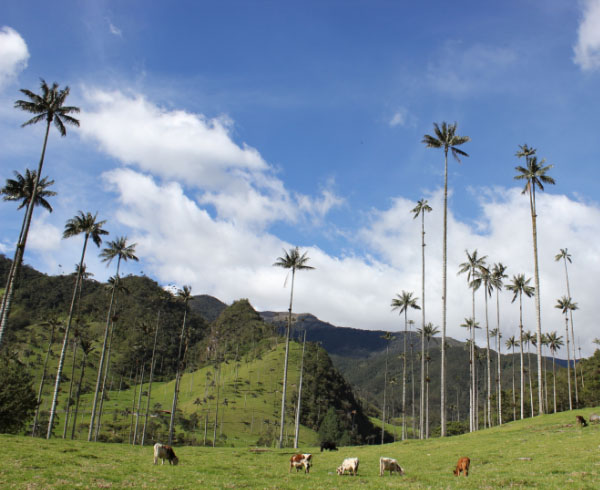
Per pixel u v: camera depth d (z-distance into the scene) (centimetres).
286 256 8156
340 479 2578
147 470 2728
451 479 2512
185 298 9594
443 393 6244
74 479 2177
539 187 7319
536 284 7112
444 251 6819
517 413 14838
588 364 13912
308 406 19062
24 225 5675
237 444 14438
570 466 2656
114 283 8562
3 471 2341
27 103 5403
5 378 7262
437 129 7206
